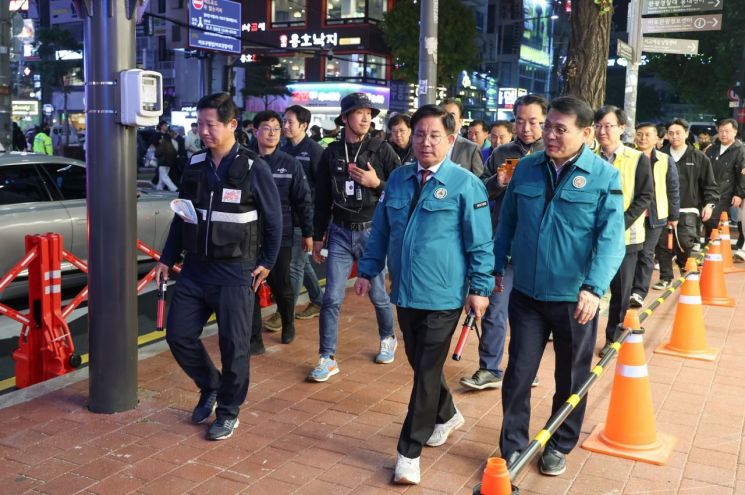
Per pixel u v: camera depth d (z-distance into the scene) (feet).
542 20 266.77
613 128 18.85
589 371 12.59
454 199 12.16
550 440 12.82
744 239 35.58
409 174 12.57
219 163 13.94
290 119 20.95
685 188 29.55
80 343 21.74
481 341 16.87
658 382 17.70
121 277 15.14
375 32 150.61
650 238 25.12
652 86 196.44
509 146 17.29
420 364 12.34
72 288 27.20
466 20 124.88
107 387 15.26
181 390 16.70
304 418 15.26
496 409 15.79
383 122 130.52
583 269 12.03
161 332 22.56
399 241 12.46
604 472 13.00
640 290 25.40
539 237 12.11
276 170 19.07
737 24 95.20
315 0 152.66
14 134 71.46
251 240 14.07
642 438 13.70
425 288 12.23
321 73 153.28
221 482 12.48
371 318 23.25
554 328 12.41
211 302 14.12
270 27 157.89
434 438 13.88
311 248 19.38
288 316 20.22
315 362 18.88
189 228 13.93
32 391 16.47
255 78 152.66
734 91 68.33
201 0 129.18
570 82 32.86
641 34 37.14
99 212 14.87
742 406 16.15
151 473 12.76
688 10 37.42
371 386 17.19
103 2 14.28
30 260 17.47
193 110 164.25
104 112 14.58
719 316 24.45
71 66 173.58
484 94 200.13
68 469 12.87
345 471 12.93
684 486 12.50
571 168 11.96
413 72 126.11
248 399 16.24
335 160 17.42
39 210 24.73
